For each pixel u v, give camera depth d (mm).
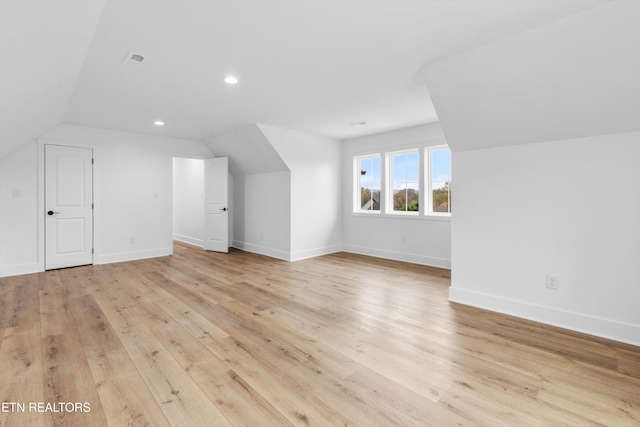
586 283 2381
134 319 2564
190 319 2576
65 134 4328
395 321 2562
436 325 2486
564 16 1839
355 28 1984
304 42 2160
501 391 1631
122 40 2104
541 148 2564
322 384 1692
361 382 1712
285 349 2080
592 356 1995
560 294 2494
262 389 1646
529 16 1849
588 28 1829
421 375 1779
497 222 2809
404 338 2252
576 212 2420
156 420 1408
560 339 2244
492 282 2846
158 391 1618
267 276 4000
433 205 4648
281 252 5164
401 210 5051
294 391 1630
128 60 2389
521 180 2670
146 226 5156
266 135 4520
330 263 4797
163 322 2508
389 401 1552
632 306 2203
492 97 2451
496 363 1910
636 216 2189
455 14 1834
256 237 5750
